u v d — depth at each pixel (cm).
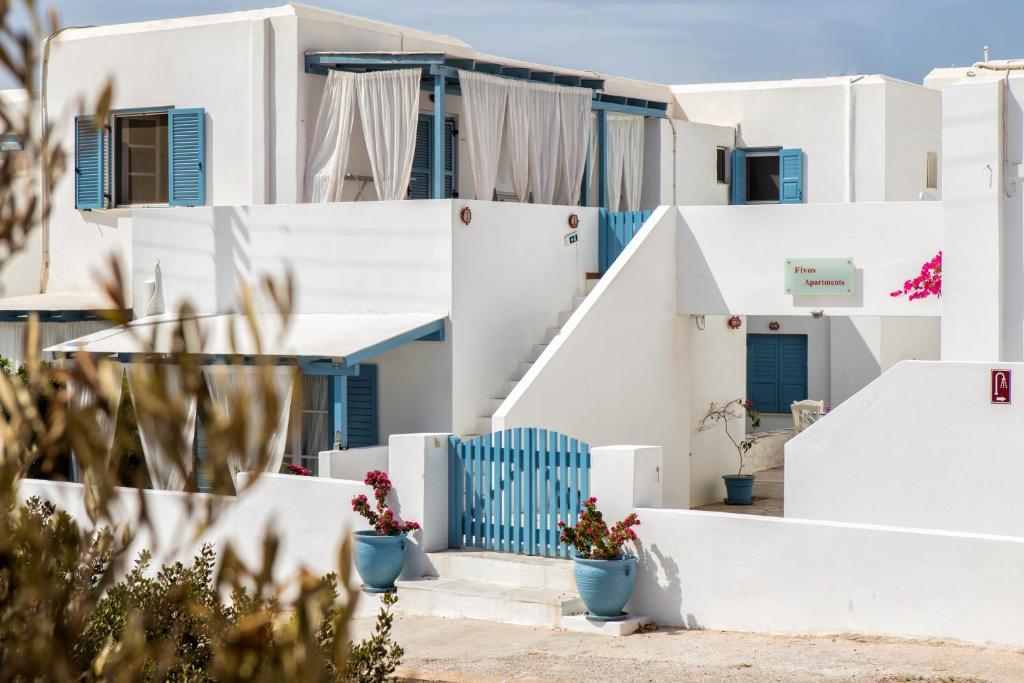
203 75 3322
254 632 538
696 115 4644
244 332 2823
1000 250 2656
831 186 4488
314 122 3216
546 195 3369
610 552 1945
